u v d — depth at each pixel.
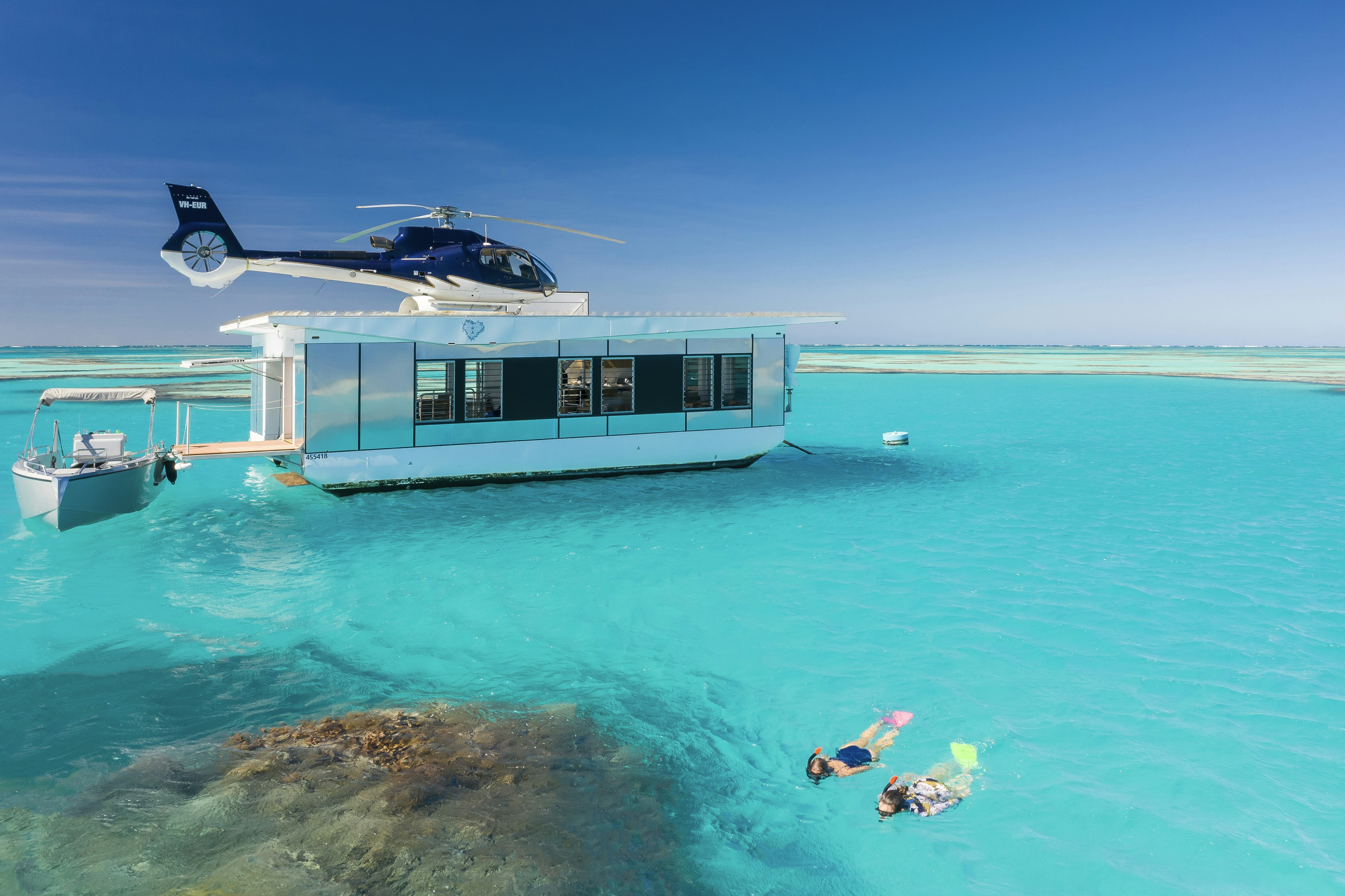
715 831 5.11
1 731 6.34
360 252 18.06
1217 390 60.09
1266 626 8.97
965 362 138.25
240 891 4.32
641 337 17.69
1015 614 9.38
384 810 5.14
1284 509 15.64
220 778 5.58
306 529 13.55
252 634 8.67
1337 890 4.53
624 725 6.57
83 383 63.31
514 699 7.06
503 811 5.21
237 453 15.08
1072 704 6.98
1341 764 5.96
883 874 4.71
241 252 17.03
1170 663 7.89
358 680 7.46
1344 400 49.31
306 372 15.03
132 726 6.44
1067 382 73.62
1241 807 5.40
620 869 4.65
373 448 15.73
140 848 4.71
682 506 15.54
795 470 20.23
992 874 4.72
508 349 16.66
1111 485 18.38
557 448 17.30
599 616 9.30
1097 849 4.95
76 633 8.69
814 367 113.56
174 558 11.72
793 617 9.30
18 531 13.41
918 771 5.89
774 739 6.38
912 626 8.99
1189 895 4.52
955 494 17.08
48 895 4.29
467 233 19.12
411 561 11.62
